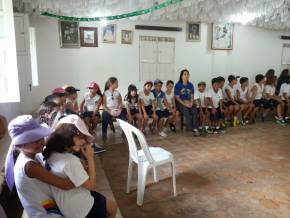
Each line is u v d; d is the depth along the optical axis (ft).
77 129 4.58
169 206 7.12
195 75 19.65
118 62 17.52
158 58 18.40
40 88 16.01
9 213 6.12
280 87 17.95
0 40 8.09
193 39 18.98
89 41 16.63
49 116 6.87
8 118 8.38
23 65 12.85
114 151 11.47
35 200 4.13
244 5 15.07
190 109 14.51
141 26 17.43
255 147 11.93
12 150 4.90
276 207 7.01
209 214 6.72
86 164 5.07
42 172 4.02
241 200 7.38
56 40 15.96
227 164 9.95
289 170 9.37
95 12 14.88
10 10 8.02
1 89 8.30
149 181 8.59
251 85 21.54
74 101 10.85
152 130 14.64
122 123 7.80
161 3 13.80
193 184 8.36
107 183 8.42
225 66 20.39
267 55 21.63
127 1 13.80
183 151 11.42
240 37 20.34
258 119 17.98
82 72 16.85
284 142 12.67
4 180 5.73
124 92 17.99
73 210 4.35
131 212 6.84
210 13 16.57
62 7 13.75
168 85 14.96
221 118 15.01
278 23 19.04
